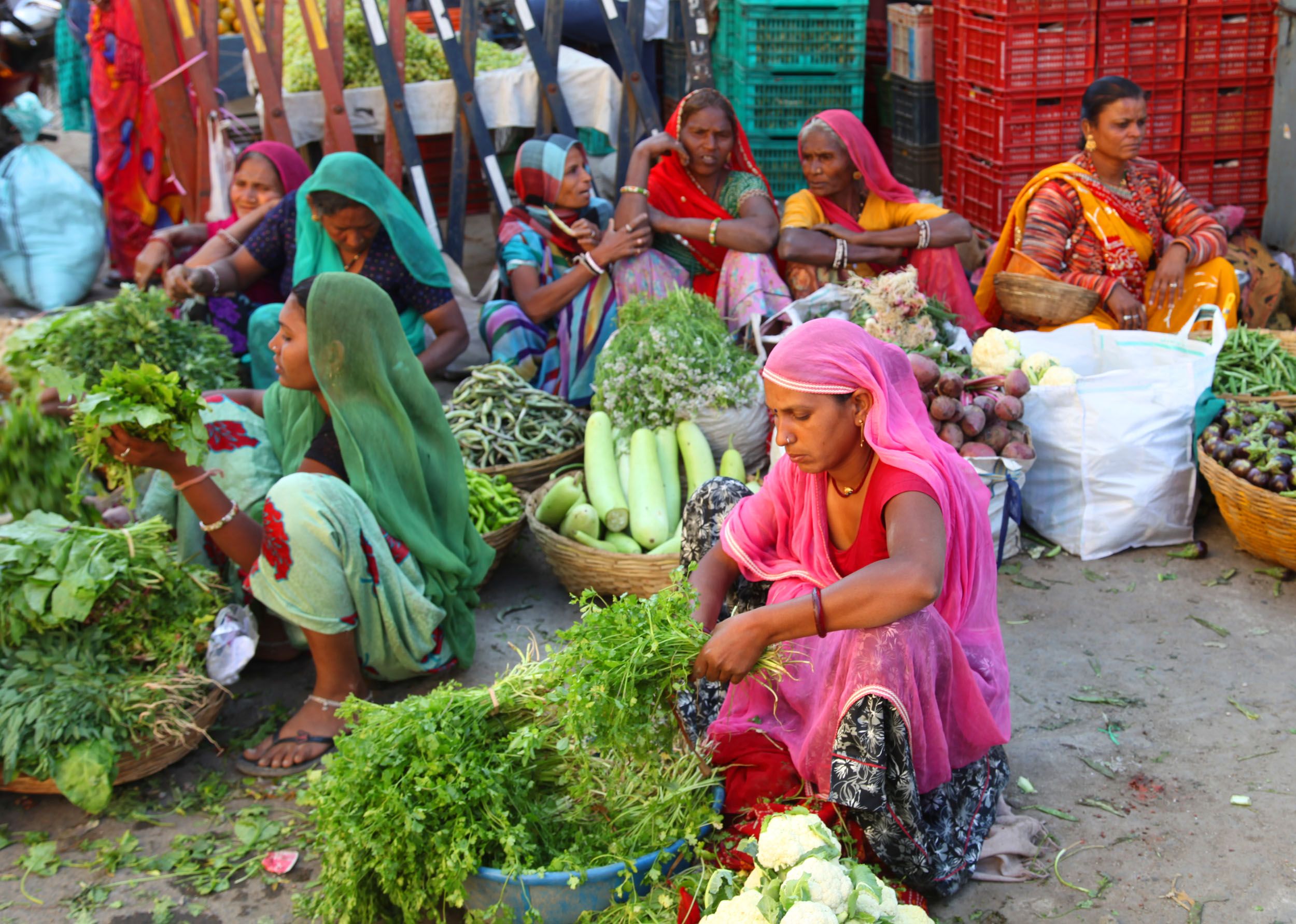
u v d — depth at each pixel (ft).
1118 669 11.32
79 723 9.50
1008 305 16.33
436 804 7.95
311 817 8.52
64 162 22.26
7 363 13.41
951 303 16.76
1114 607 12.46
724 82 22.45
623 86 21.59
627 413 13.97
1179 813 9.30
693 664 7.95
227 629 10.70
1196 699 10.78
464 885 7.95
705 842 8.07
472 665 11.85
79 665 9.91
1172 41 18.62
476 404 15.08
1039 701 10.89
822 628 7.59
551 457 14.57
